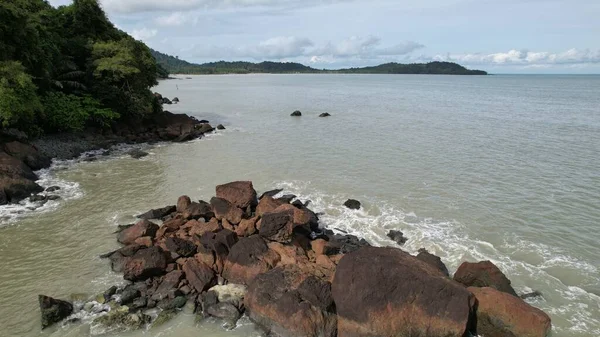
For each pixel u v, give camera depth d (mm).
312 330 15156
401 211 26438
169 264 19234
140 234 21906
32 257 20609
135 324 15789
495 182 31469
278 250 19672
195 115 69125
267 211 23484
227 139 48844
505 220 24953
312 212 25062
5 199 27109
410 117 65812
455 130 53125
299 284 16406
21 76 33875
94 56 47656
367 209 26812
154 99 54531
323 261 19156
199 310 16844
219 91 129750
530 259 20828
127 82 48812
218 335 15570
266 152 41906
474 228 24031
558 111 73625
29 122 37438
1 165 29562
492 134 50031
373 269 15492
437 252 21547
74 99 43500
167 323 16062
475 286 17734
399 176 33219
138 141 46875
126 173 34688
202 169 35938
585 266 20141
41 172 34156
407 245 22250
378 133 51469
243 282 18359
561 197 28266
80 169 35594
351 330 15227
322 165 36656
